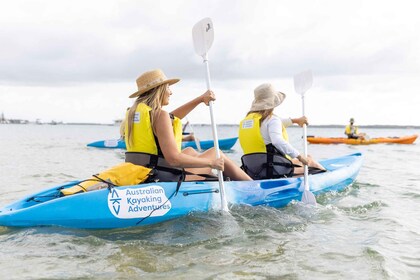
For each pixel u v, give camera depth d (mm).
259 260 3086
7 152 13617
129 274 2773
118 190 3840
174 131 4141
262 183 4832
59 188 4246
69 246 3275
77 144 19641
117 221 3766
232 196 4484
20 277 2695
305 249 3352
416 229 4012
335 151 15812
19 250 3166
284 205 4883
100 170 9133
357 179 7367
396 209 4898
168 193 4055
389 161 11320
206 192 4297
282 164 5191
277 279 2750
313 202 4859
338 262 3068
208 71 4730
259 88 5168
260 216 4293
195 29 4855
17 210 3604
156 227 3832
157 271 2838
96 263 2955
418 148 17266
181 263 2992
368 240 3617
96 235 3592
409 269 2975
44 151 14617
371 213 4633
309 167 5887
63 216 3621
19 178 7449
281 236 3680
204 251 3252
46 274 2748
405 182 7207
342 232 3852
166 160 4094
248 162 5285
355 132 20453
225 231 3754
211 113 4535
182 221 3988
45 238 3424
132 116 4051
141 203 3883
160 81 3971
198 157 4273
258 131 5078
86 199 3719
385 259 3119
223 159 4262
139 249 3264
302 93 6258
